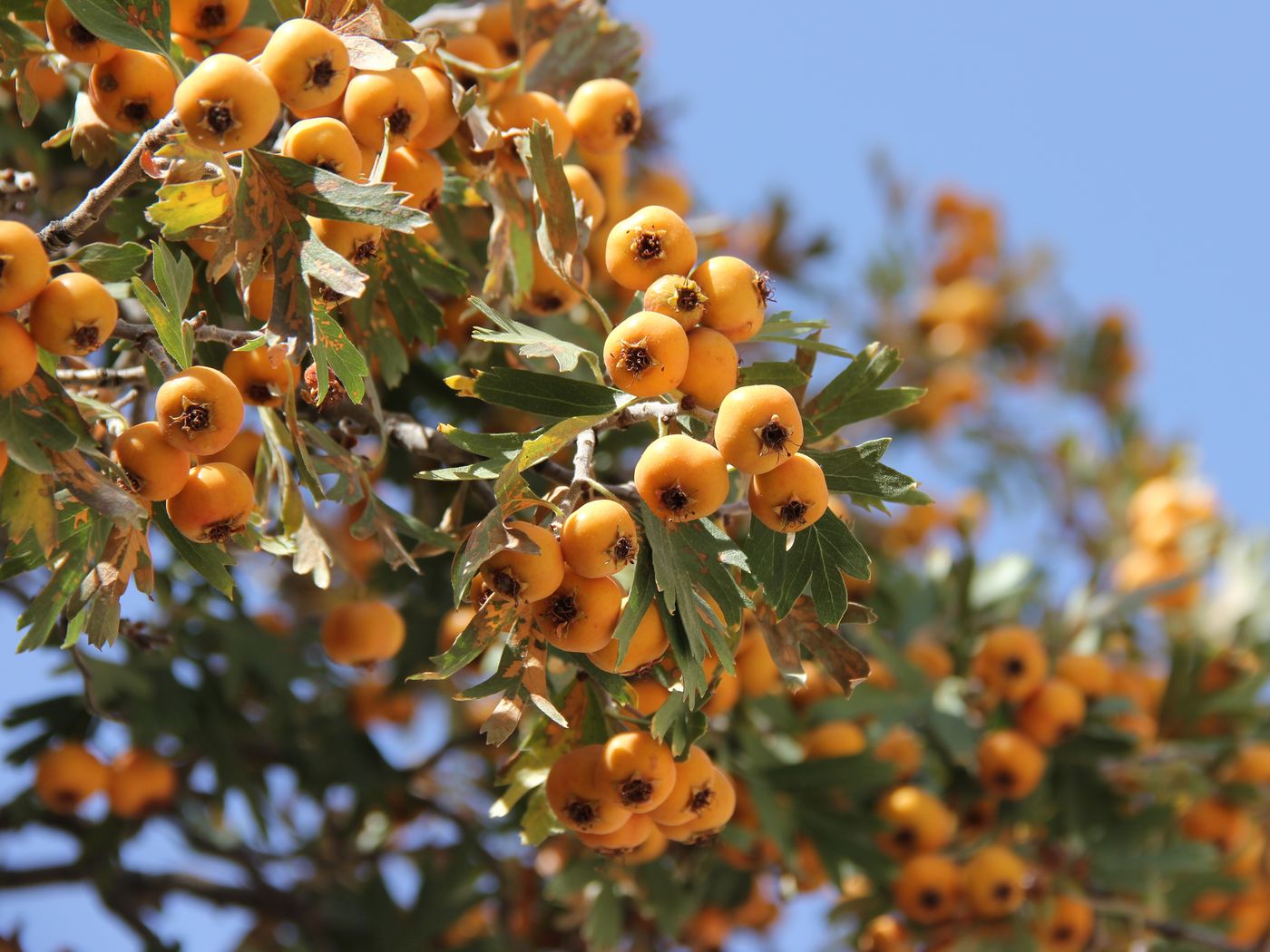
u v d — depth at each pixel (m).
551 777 3.08
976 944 5.27
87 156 3.28
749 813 4.76
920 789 5.32
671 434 2.76
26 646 2.71
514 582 2.66
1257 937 6.24
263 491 3.46
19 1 3.11
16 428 2.46
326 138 2.79
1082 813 5.43
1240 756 5.89
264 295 2.97
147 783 5.36
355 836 5.97
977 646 5.79
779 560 2.85
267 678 5.54
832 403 3.07
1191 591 7.38
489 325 3.89
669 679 2.96
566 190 3.07
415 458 4.02
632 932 5.65
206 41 3.12
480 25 4.21
